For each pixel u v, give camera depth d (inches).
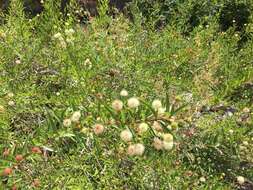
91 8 60.4
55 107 35.3
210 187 32.4
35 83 38.7
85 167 30.4
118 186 30.8
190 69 46.4
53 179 27.9
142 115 24.2
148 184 30.4
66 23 44.0
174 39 49.6
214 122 38.2
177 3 59.3
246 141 36.1
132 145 25.1
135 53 43.8
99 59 39.4
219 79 47.1
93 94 35.4
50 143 27.5
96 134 26.5
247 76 41.7
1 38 41.2
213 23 53.0
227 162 36.1
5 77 37.1
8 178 24.8
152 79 42.9
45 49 41.3
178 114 30.9
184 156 34.1
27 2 57.8
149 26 51.5
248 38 58.1
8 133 32.0
